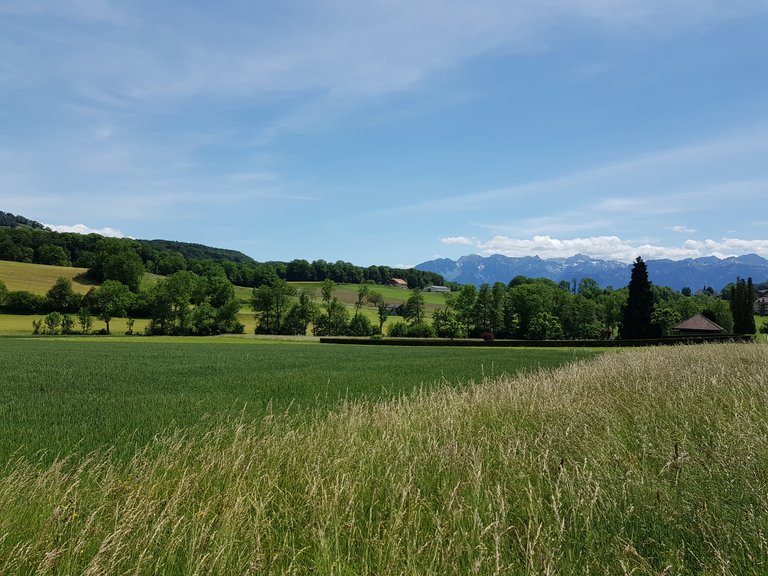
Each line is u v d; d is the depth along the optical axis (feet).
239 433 25.70
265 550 13.34
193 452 23.85
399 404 32.30
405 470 18.01
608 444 19.47
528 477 16.33
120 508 16.14
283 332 330.54
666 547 12.43
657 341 189.88
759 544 11.87
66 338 246.27
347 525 13.97
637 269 253.44
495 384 45.91
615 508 14.23
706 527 12.92
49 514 15.84
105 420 39.34
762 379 30.40
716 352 62.18
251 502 15.60
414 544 12.41
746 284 290.56
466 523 14.08
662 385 32.09
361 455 20.20
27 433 34.37
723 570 10.98
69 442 31.50
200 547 13.01
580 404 26.91
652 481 15.75
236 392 56.49
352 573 12.01
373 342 220.02
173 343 208.44
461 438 22.53
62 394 56.08
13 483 19.02
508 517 14.56
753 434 18.99
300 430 28.19
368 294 400.26
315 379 69.92
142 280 399.24
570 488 15.07
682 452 16.99
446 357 124.06
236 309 307.58
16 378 72.84
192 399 50.85
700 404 25.49
